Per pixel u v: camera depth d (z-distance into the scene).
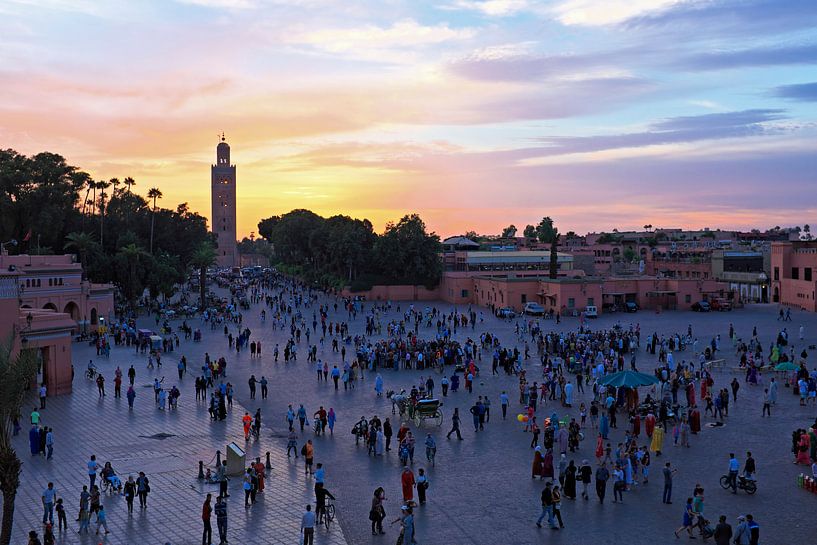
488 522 24.28
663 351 55.06
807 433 30.31
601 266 145.25
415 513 25.17
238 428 36.91
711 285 97.38
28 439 34.66
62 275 72.94
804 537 22.66
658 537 22.86
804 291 94.62
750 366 48.09
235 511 25.45
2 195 93.62
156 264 98.31
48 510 23.77
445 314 94.00
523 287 96.00
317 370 50.03
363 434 34.09
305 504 26.19
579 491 27.42
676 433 33.09
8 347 22.42
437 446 33.47
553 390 43.16
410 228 116.81
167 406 41.91
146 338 63.38
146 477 28.48
